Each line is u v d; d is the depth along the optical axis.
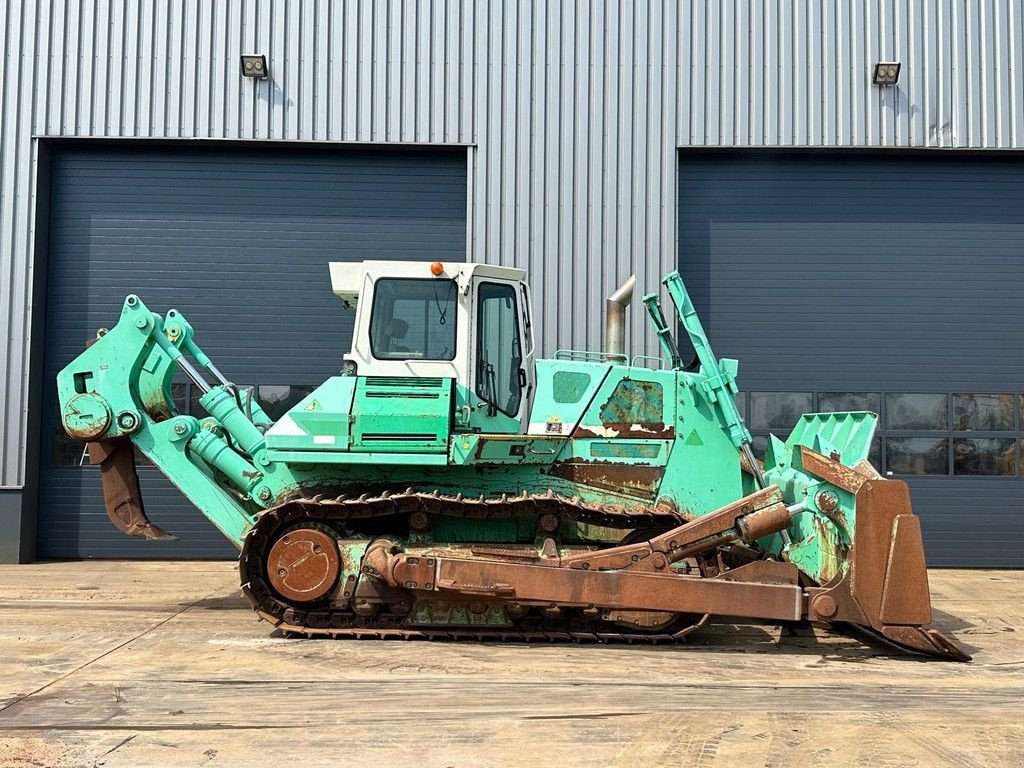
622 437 6.89
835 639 6.91
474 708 4.84
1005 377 11.30
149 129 11.09
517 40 11.14
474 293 6.89
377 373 6.72
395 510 6.42
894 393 11.32
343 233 11.46
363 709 4.80
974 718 4.82
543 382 6.99
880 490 6.07
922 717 4.82
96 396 7.05
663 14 11.15
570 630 6.45
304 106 11.09
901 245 11.39
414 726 4.54
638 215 11.08
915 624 6.02
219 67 11.09
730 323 11.41
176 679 5.36
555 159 11.09
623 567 6.18
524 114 11.12
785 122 11.09
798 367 11.38
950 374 11.31
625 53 11.13
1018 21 11.13
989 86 11.11
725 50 11.13
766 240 11.45
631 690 5.23
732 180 11.46
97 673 5.50
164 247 11.41
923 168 11.42
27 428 10.91
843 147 11.10
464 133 11.12
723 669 5.84
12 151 11.09
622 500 6.84
